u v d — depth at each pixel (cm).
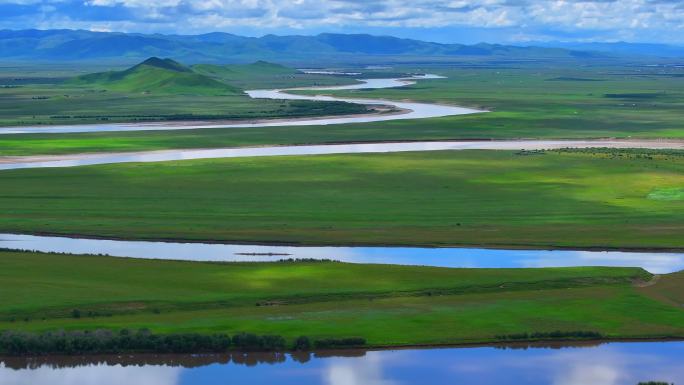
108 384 9556
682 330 11231
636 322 11500
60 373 9862
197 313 11638
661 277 13675
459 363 10200
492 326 11256
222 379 9725
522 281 13162
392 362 10206
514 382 9700
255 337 10450
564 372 9969
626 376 9875
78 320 11219
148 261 14138
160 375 9844
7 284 12519
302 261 14225
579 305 12181
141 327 10856
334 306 12038
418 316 11619
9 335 10244
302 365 10131
